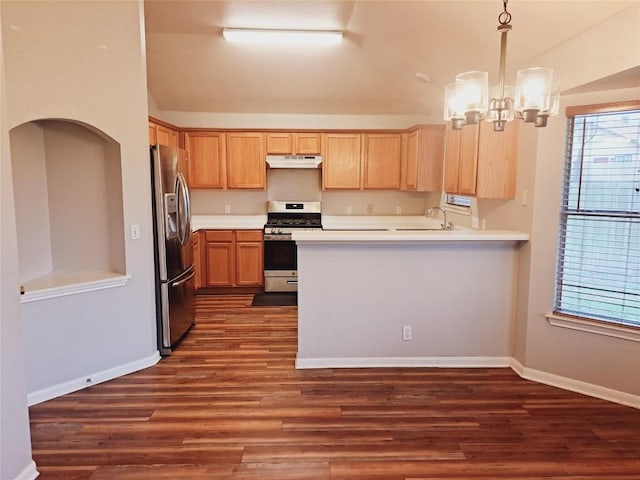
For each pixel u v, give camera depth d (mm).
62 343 2980
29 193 3094
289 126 5922
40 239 3234
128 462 2264
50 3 2752
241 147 5715
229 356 3670
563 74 2908
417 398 2949
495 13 2939
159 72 4863
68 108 2879
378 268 3350
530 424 2639
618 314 2896
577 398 2953
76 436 2494
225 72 4859
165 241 3607
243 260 5660
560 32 2826
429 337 3438
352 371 3365
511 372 3352
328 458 2309
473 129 3617
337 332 3412
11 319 2025
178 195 3881
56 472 2184
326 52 4406
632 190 2795
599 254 2938
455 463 2273
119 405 2850
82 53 2924
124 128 3191
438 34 3523
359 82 5020
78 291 3020
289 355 3686
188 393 3016
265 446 2408
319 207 6156
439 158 5266
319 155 5762
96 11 2971
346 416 2721
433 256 3346
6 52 2586
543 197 3088
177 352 3760
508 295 3402
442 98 5043
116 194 3258
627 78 2566
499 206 3711
